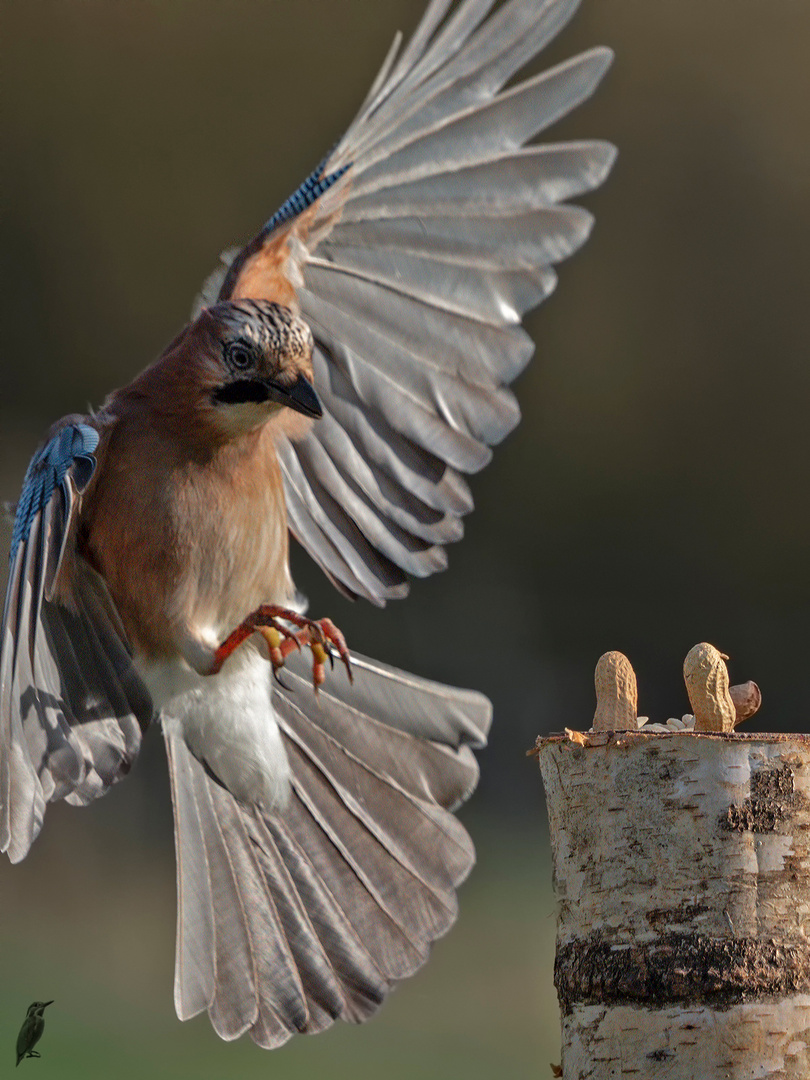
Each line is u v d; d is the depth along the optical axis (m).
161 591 7.77
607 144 7.76
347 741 8.39
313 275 8.22
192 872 8.06
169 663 7.96
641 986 5.93
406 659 26.75
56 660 7.32
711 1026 5.86
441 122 7.89
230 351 7.56
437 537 8.24
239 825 8.18
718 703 6.29
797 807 6.02
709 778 6.01
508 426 8.02
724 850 5.96
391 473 8.23
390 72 7.96
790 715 27.75
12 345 27.12
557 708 27.41
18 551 6.53
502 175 7.84
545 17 7.80
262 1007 7.99
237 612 8.00
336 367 8.25
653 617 28.33
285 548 8.12
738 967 5.88
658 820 6.03
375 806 8.32
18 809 6.33
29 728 6.75
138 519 7.66
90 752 7.57
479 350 7.98
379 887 8.23
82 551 7.74
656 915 5.98
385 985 8.09
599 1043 6.01
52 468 6.74
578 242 7.80
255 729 8.13
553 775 6.35
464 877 8.27
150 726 7.98
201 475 7.72
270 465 7.97
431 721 8.40
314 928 8.12
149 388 7.75
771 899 5.94
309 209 7.87
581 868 6.18
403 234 8.02
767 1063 5.82
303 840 8.24
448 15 8.52
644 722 6.65
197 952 7.98
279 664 7.39
